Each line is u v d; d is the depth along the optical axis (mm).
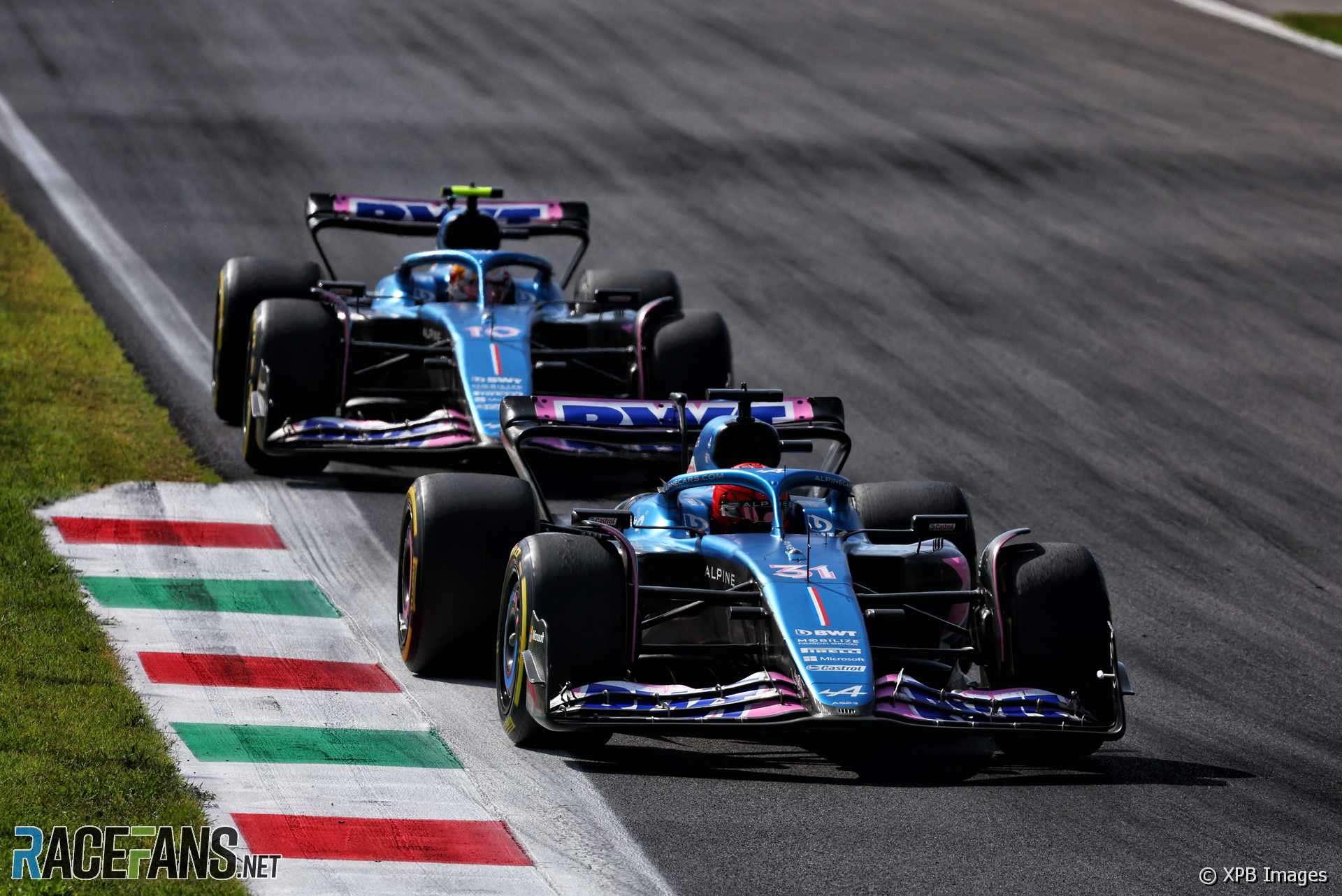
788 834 25547
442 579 31797
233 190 84688
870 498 35469
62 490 43125
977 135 106250
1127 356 67625
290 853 24156
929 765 29219
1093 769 29250
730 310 71062
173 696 30484
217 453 48906
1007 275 79000
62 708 28594
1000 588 29000
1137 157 103438
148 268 70125
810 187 93125
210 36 117250
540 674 27812
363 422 45094
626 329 51594
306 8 127938
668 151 98875
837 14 139250
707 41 127625
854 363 64438
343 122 99688
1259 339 71375
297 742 28750
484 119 103000
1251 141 108688
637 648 28219
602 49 123062
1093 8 148250
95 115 95812
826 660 26797
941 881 24016
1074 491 50844
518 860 24328
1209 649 37531
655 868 24203
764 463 33125
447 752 28750
